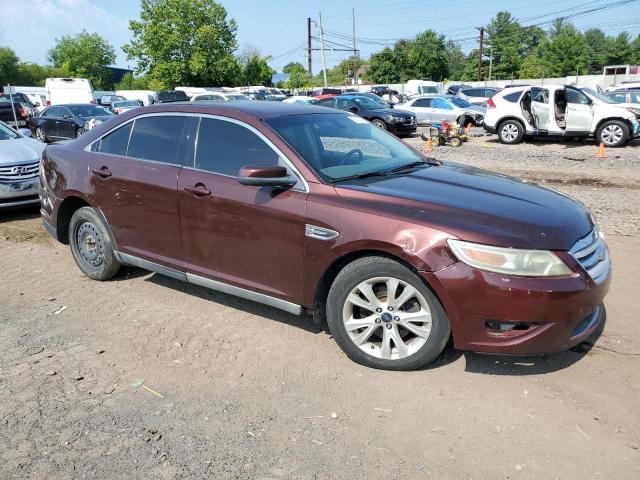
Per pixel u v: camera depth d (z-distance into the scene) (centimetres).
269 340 400
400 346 344
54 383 348
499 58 8075
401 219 329
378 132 478
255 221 381
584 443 283
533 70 7725
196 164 421
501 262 308
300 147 387
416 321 337
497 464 270
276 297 385
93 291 498
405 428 298
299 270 368
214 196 400
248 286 397
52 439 295
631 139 1592
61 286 512
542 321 310
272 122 403
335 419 307
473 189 371
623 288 477
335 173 381
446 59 7525
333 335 365
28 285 517
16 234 698
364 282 344
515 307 308
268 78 6059
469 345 324
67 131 1905
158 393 336
